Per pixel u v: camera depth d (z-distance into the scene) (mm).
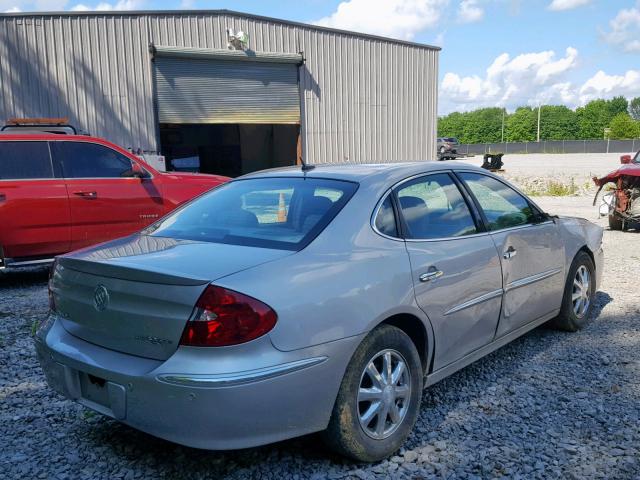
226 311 2580
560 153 73562
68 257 3207
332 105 21219
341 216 3258
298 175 3861
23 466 3141
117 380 2756
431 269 3439
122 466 3143
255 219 3465
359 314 2963
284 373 2648
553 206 16422
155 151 18234
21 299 6953
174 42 18016
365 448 3023
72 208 7578
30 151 7453
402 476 3000
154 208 8156
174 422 2605
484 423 3566
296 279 2812
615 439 3344
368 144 22203
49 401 3986
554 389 4043
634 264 8336
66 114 16938
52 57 16641
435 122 23875
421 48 23000
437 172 3984
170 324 2660
